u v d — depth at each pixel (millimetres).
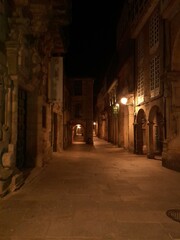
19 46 8352
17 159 10781
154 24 16641
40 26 10180
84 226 4930
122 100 22109
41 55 12438
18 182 7922
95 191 7719
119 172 11344
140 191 7777
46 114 14359
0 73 7336
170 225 5000
